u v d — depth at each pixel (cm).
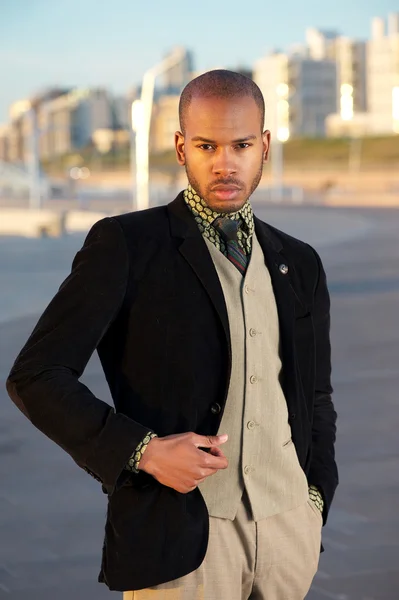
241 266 248
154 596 236
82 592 462
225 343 239
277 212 5512
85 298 232
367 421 803
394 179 10969
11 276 2053
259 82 17650
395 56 15100
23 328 1313
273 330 249
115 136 19412
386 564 498
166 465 222
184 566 231
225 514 240
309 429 257
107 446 222
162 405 235
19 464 686
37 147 6556
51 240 3281
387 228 3784
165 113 19100
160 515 231
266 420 244
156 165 14338
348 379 980
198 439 224
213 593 240
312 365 258
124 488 233
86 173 15850
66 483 641
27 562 501
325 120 17575
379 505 591
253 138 238
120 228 240
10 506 592
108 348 243
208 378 238
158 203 5888
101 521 566
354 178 11300
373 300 1612
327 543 528
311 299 260
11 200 8481
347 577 480
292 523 250
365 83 17412
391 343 1193
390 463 679
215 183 238
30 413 229
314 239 3156
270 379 246
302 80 17362
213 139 235
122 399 238
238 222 248
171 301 237
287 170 12456
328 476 261
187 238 242
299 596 257
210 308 239
